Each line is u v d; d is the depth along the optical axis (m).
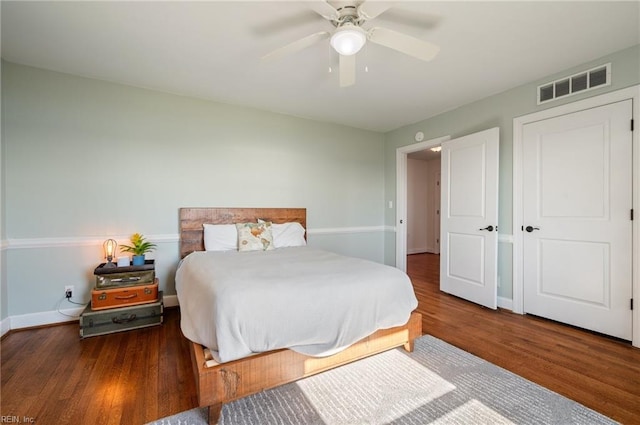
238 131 3.58
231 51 2.36
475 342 2.32
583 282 2.54
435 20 1.96
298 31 2.11
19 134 2.57
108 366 1.95
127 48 2.31
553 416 1.48
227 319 1.50
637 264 2.24
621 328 2.33
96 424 1.43
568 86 2.61
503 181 3.12
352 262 2.44
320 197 4.23
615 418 1.47
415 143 4.26
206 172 3.39
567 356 2.10
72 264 2.77
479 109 3.35
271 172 3.81
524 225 2.94
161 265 3.17
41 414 1.49
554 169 2.71
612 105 2.35
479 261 3.25
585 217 2.52
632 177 2.26
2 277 2.45
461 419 1.47
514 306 3.02
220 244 3.19
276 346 1.59
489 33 2.09
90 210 2.84
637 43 2.21
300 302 1.68
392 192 4.70
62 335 2.45
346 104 3.53
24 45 2.27
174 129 3.22
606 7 1.81
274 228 3.57
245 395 1.50
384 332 1.99
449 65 2.56
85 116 2.81
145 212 3.08
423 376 1.85
